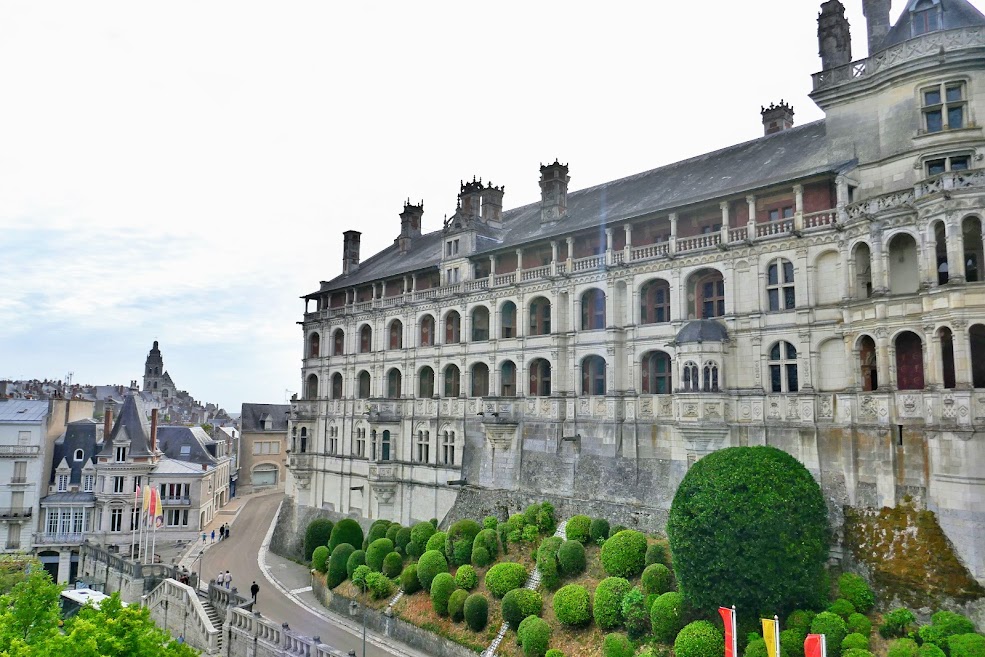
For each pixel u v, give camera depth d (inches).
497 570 1540.4
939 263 1268.5
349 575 1884.8
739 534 1156.5
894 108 1400.1
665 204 1726.1
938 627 1051.3
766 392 1467.8
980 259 1239.5
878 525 1241.4
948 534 1137.4
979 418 1123.9
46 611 992.2
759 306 1497.3
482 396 2039.9
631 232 1814.7
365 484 2422.5
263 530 2994.6
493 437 1951.3
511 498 1873.8
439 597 1566.2
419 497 2214.6
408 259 2694.4
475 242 2225.6
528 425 1909.4
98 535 2667.3
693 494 1240.2
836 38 1533.0
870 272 1364.4
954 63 1312.7
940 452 1161.4
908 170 1363.2
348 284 2684.5
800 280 1440.7
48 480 2763.3
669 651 1203.2
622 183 2149.4
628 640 1246.3
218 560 2484.0
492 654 1392.7
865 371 1341.0
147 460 2778.1
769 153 1726.1
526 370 1953.7
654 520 1542.8
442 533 1814.7
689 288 1647.4
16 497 2674.7
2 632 840.9
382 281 2527.1
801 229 1434.5
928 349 1197.7
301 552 2571.4
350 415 2576.3
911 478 1216.2
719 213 1646.2
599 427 1750.7
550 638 1352.1
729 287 1546.5
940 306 1179.9
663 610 1222.9
